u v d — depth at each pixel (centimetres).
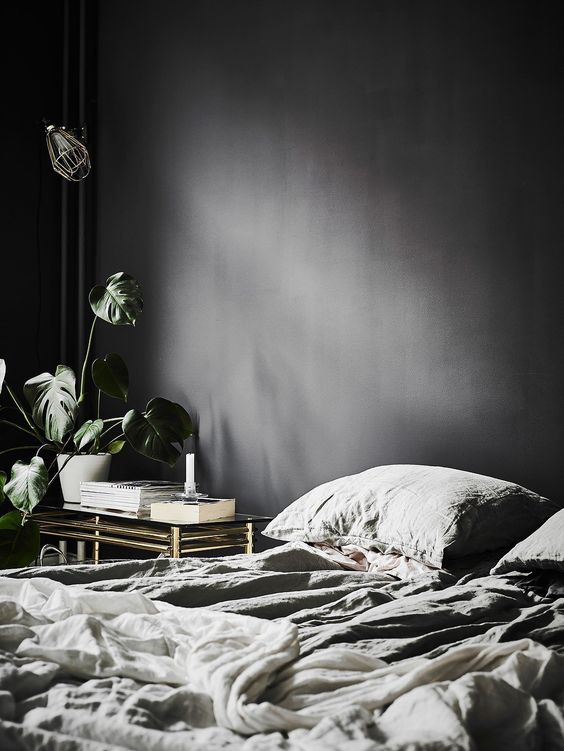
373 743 102
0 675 126
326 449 351
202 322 400
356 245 344
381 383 333
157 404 366
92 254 450
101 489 366
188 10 412
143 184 429
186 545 333
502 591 200
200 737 111
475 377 306
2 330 435
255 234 380
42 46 452
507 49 303
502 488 256
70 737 108
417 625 167
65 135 414
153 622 161
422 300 322
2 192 437
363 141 343
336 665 136
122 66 441
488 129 306
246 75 387
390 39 336
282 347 368
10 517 356
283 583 207
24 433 437
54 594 172
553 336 287
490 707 117
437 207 319
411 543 242
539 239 292
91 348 448
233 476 385
